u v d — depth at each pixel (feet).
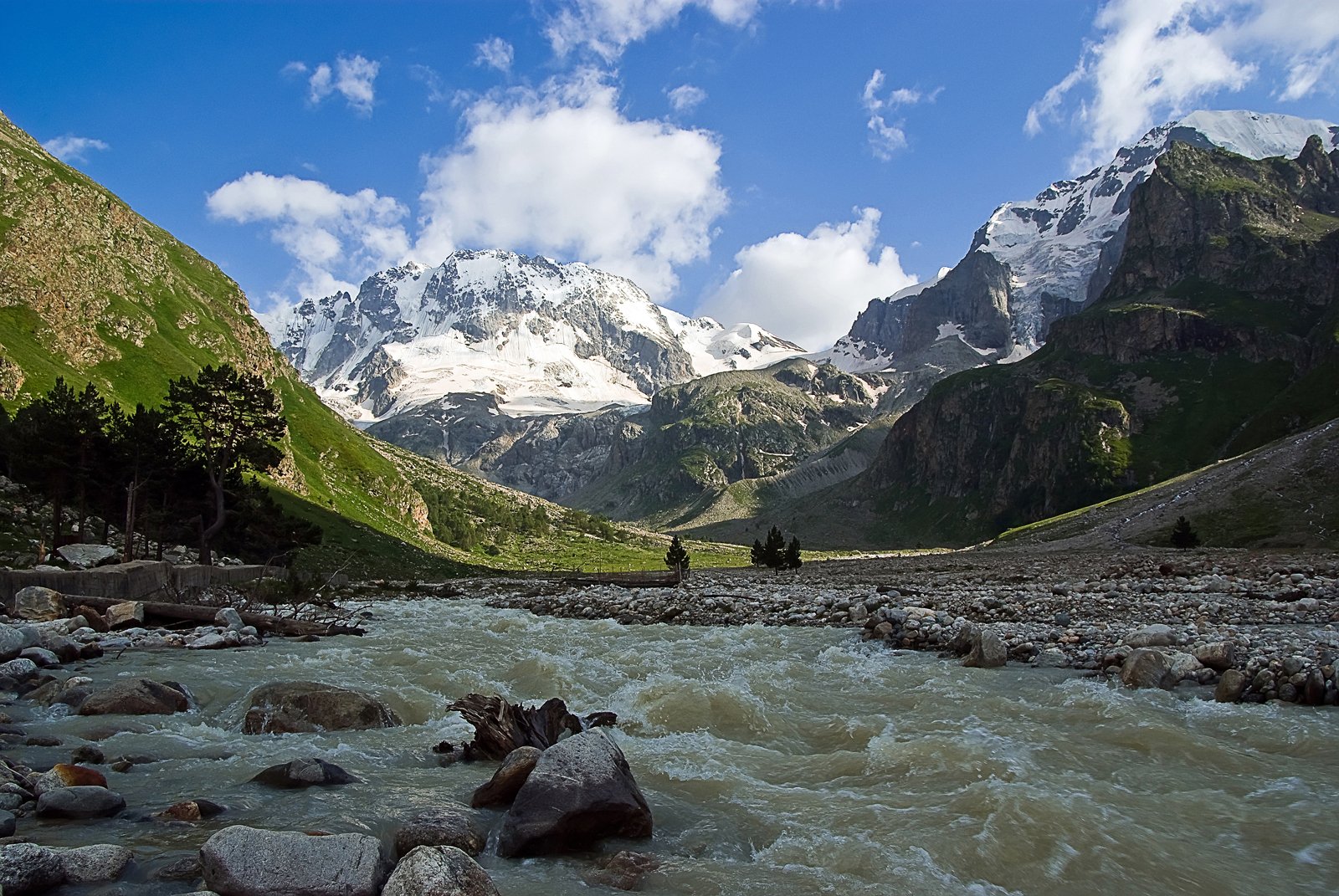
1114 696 60.80
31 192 520.83
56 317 464.24
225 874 27.78
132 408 449.48
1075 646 81.82
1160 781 42.88
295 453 549.95
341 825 35.47
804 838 35.76
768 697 64.95
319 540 265.54
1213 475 554.46
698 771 46.44
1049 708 59.06
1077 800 39.42
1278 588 129.08
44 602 101.71
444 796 40.88
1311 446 461.37
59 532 199.52
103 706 57.00
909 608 105.91
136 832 34.04
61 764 40.81
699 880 31.42
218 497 223.10
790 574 302.04
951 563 353.51
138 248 616.39
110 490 223.10
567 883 31.07
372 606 171.83
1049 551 428.97
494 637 104.99
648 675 74.69
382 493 640.17
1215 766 45.37
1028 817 36.94
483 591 234.79
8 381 361.51
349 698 57.36
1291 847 34.42
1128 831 35.63
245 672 74.08
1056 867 32.50
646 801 39.14
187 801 36.91
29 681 66.13
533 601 172.14
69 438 204.13
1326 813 38.01
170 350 540.93
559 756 37.78
